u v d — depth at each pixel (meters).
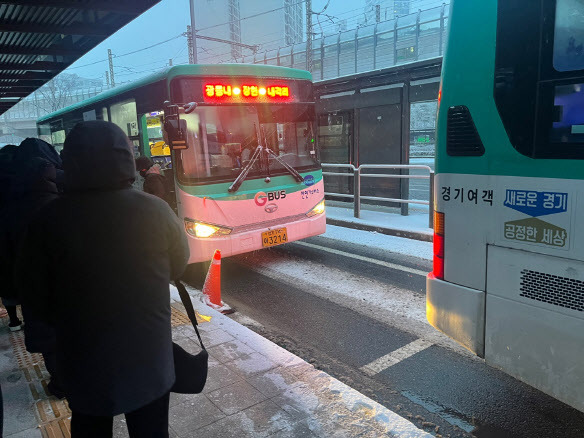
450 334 2.84
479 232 2.62
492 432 2.80
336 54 24.62
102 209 1.73
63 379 1.76
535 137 2.31
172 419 2.73
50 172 2.90
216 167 5.66
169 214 1.90
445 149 2.77
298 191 6.30
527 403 3.10
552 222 2.26
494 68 2.47
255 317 4.72
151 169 5.89
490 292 2.59
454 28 2.65
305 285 5.64
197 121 5.55
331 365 3.68
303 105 6.35
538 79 2.29
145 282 1.78
